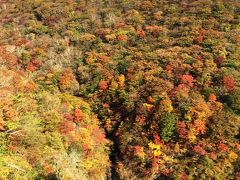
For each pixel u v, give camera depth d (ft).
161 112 189.26
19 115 146.72
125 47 252.83
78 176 148.36
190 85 200.64
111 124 207.41
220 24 253.03
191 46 234.38
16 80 195.42
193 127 179.63
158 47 243.19
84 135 187.42
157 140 183.11
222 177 162.61
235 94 187.83
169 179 170.09
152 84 208.03
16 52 255.29
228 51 221.87
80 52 255.50
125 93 211.82
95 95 220.02
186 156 175.01
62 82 228.22
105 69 231.50
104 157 188.55
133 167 180.34
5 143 133.80
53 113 177.37
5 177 116.26
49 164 141.79
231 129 175.63
